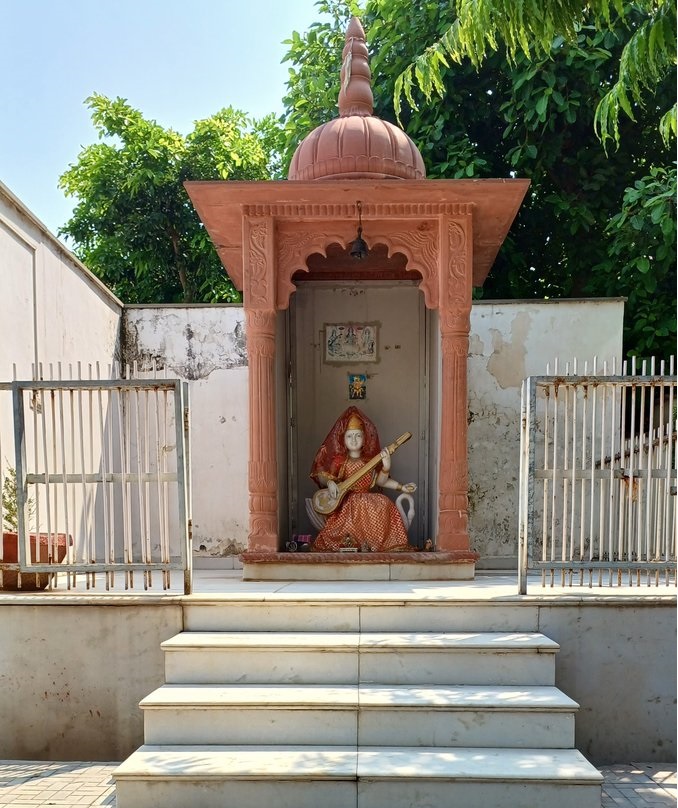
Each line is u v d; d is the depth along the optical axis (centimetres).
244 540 686
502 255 900
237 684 374
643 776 375
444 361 495
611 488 425
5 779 369
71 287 586
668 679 401
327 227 503
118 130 1200
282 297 502
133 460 656
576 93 780
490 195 474
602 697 399
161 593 418
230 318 699
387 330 631
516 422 670
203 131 1211
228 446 692
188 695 355
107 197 1190
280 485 587
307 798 314
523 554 418
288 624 404
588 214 840
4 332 471
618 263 868
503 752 336
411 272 626
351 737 346
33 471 499
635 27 757
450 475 491
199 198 482
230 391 696
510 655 375
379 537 521
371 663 376
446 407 493
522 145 830
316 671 377
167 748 342
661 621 402
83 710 400
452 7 733
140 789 316
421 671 376
